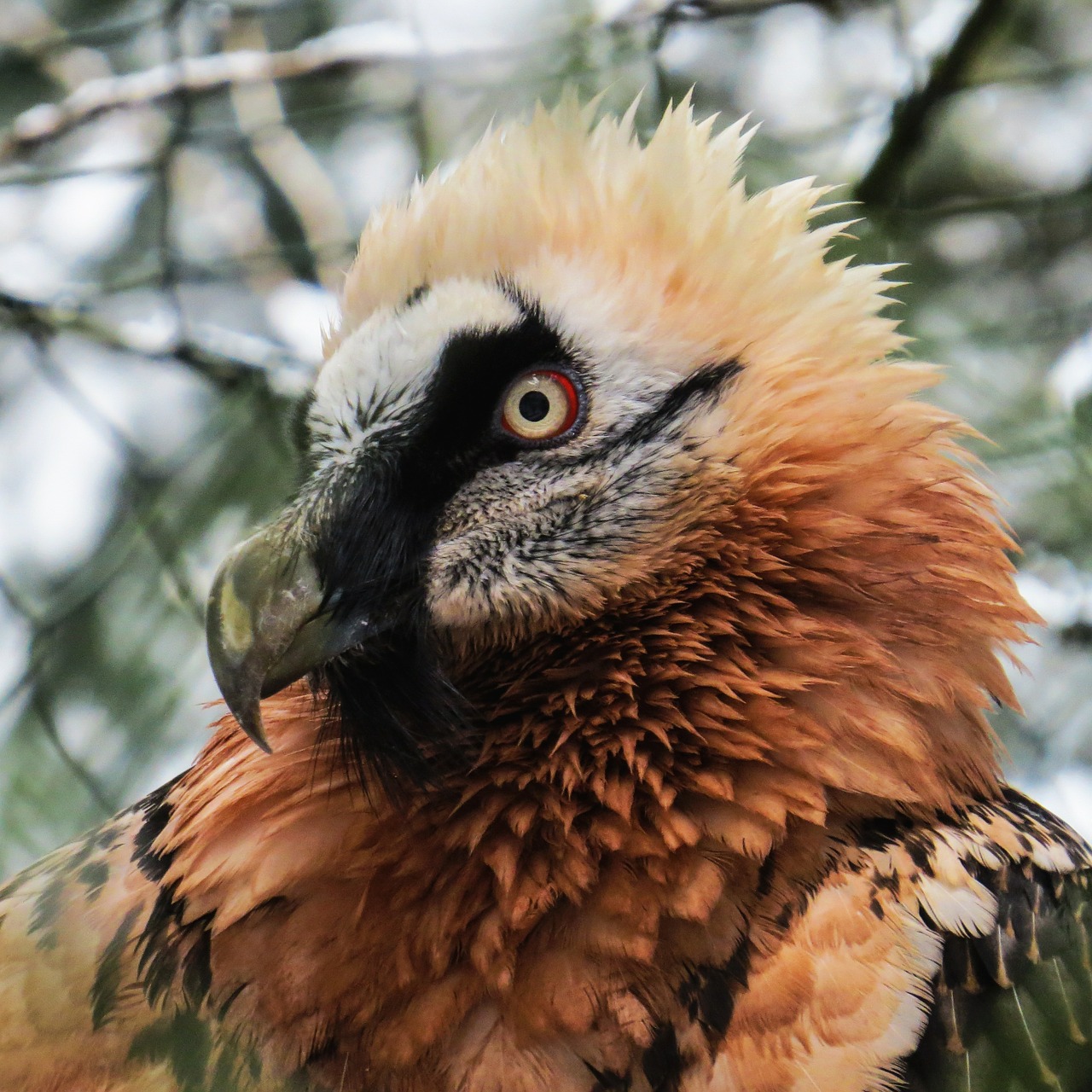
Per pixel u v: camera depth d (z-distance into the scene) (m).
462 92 10.72
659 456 5.73
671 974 4.99
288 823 5.27
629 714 5.34
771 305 5.87
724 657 5.39
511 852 5.17
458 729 5.54
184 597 9.69
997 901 5.30
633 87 10.17
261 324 11.91
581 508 5.77
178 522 9.89
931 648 5.44
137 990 5.23
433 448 5.89
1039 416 9.89
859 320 6.00
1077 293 11.58
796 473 5.55
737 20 11.49
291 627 5.62
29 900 5.78
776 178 10.72
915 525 5.55
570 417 5.87
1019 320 10.33
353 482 5.87
